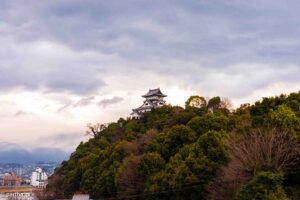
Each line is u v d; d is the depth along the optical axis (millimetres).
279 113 46219
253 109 55219
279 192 37469
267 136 43656
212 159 54062
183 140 68250
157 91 139250
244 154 44062
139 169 69938
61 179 114000
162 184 59906
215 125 66000
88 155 104938
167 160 70625
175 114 96750
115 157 87750
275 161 42281
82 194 84250
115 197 78062
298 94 54688
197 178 53406
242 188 38875
